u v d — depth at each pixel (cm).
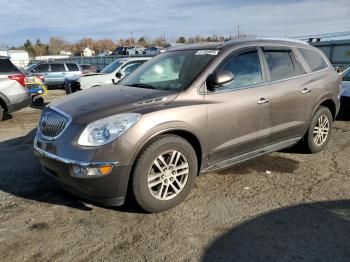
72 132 339
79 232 331
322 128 555
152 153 344
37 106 1234
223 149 409
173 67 439
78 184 332
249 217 354
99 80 1159
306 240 313
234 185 434
